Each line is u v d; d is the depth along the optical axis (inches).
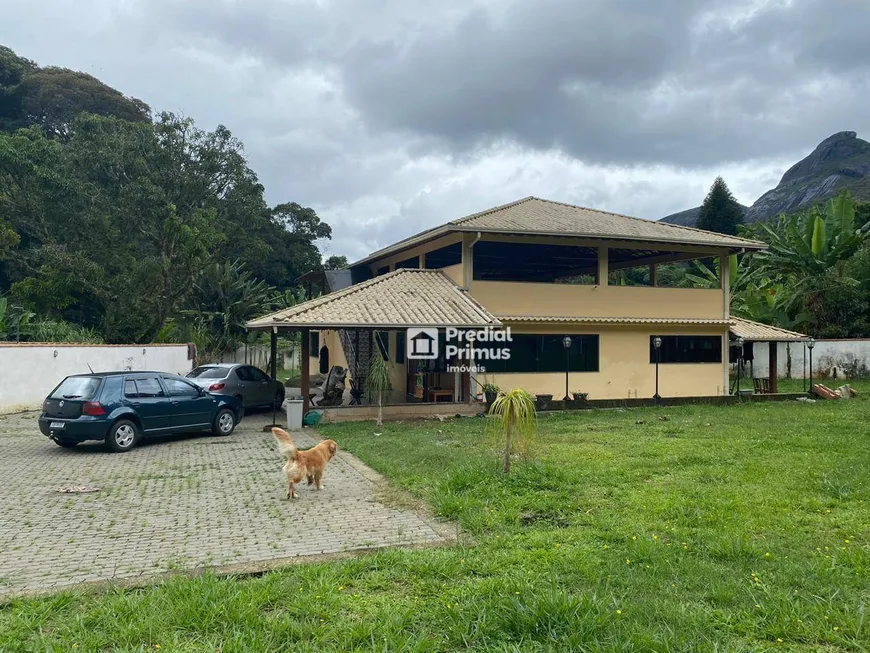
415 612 183.2
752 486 334.6
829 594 192.2
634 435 520.7
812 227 1106.7
